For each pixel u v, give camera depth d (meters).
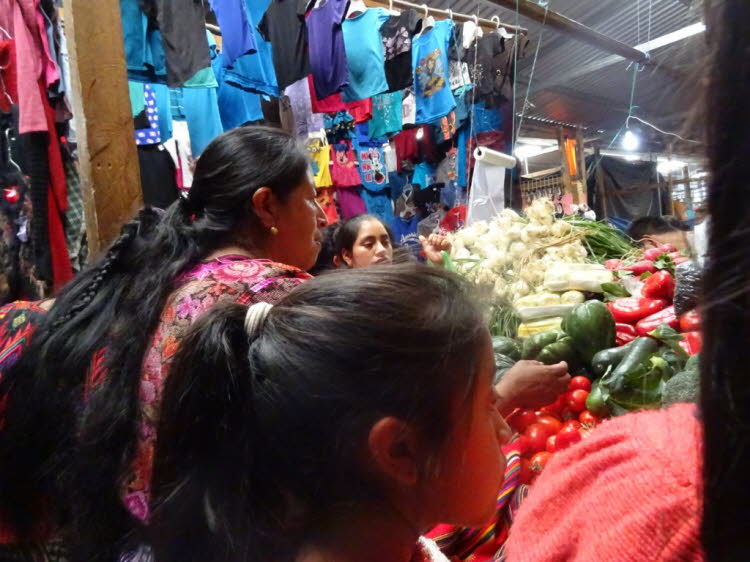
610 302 1.93
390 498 0.53
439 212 4.45
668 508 0.37
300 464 0.53
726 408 0.26
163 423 0.62
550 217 2.52
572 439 1.25
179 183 2.95
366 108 3.54
